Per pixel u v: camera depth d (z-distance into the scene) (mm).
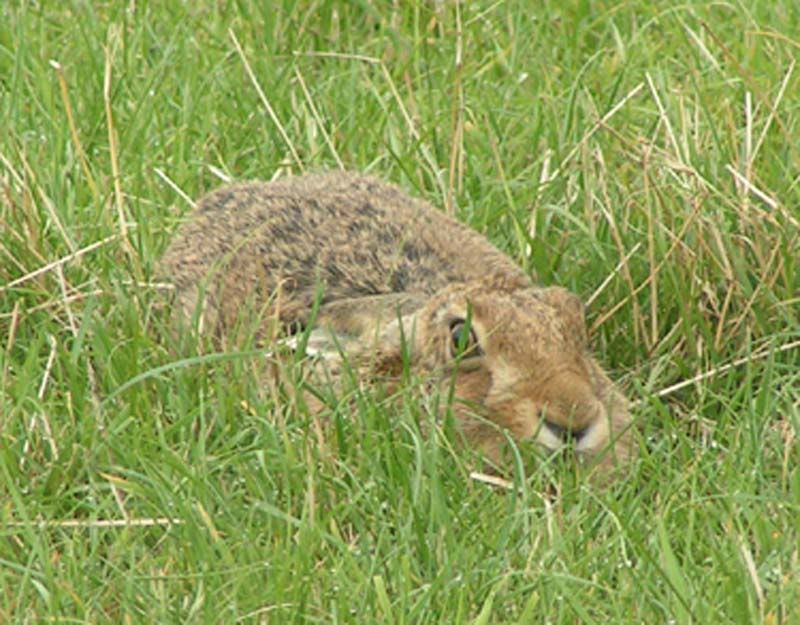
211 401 10180
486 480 9484
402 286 11016
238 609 8383
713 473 9547
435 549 8828
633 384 10945
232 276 11211
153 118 13656
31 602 8602
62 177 12203
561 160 12656
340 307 10617
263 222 11586
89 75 13992
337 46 15117
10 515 9180
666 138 12578
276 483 9500
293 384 9844
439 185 12617
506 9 15625
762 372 10961
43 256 11492
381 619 8359
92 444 9672
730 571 8453
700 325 11031
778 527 9148
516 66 14680
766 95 13031
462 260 11258
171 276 11555
